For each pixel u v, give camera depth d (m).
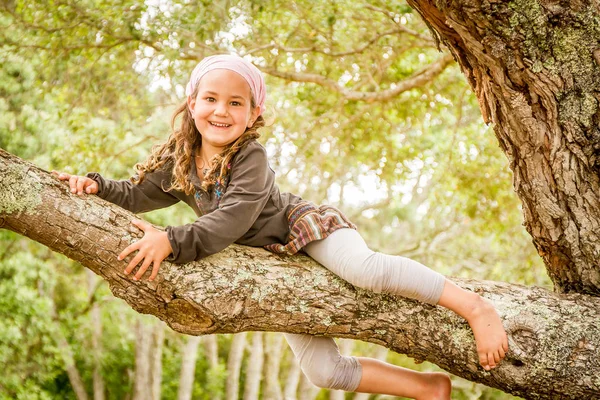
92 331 18.66
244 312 2.58
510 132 2.76
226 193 2.74
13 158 2.54
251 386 18.00
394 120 7.71
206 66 2.86
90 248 2.51
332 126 7.57
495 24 2.51
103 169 7.49
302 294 2.64
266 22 6.34
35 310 13.17
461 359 2.70
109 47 6.25
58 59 6.43
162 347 20.25
